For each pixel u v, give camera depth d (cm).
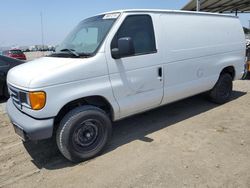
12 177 365
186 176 341
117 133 491
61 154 422
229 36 613
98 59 388
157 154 402
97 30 427
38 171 377
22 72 387
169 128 502
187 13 517
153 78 454
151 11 459
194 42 522
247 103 641
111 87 403
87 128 388
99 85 391
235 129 485
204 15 554
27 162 404
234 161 372
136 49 429
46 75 350
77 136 379
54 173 369
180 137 459
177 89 499
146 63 440
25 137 372
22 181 354
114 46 404
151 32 450
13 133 519
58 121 394
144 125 522
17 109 403
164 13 477
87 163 390
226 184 322
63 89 360
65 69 361
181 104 646
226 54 607
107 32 404
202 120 537
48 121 356
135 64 426
